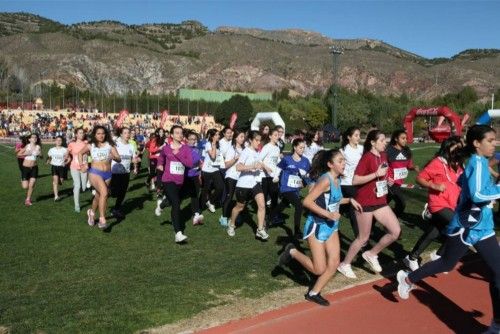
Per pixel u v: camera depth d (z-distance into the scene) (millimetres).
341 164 5402
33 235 8586
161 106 79125
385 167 6105
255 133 8211
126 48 181500
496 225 9281
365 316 5160
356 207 6145
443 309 5332
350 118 63656
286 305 5402
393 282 6164
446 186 6250
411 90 170625
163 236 8625
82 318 5000
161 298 5562
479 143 4645
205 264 6941
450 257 4879
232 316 5090
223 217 9500
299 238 8523
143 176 17875
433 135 18625
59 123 54938
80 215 10406
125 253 7508
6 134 50031
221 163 10570
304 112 72500
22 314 5105
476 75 165875
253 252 7613
